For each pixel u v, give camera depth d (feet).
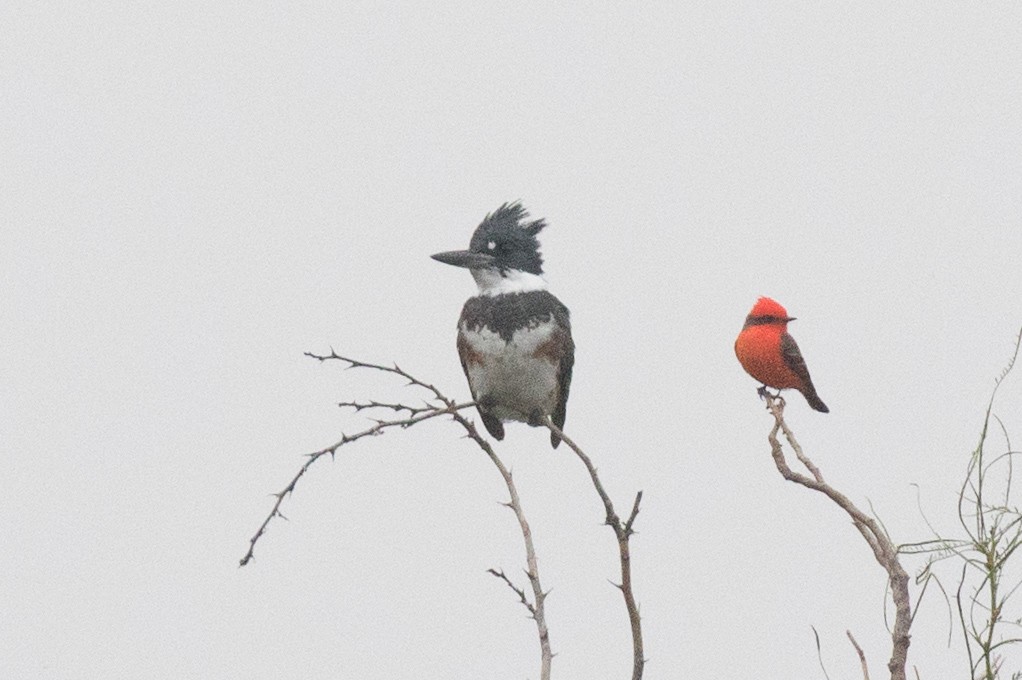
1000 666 15.51
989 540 15.74
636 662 19.07
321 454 21.36
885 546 16.38
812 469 18.15
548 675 19.40
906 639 15.83
